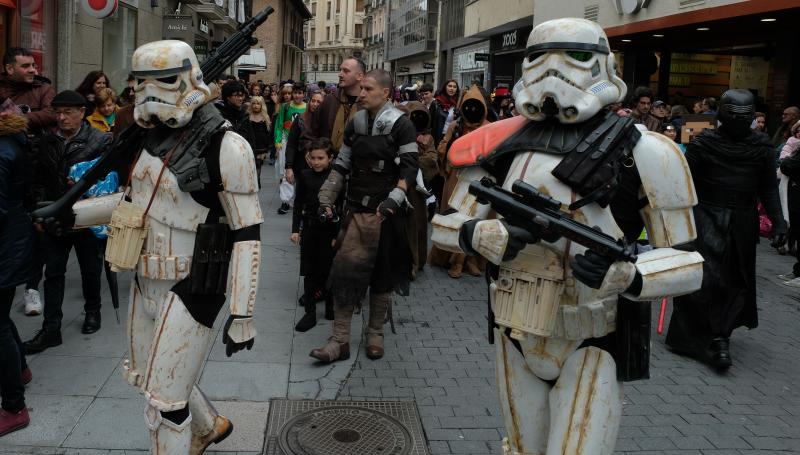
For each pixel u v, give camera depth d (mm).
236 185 2945
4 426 3775
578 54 2461
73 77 11414
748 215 5332
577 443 2535
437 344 5551
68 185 5145
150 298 3074
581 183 2420
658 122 8820
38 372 4586
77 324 5500
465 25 33906
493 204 2396
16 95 6012
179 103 2906
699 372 5285
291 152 8016
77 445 3703
